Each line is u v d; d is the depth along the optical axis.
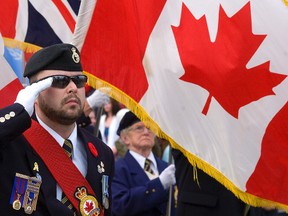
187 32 17.16
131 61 16.67
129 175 21.67
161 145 26.69
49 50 14.11
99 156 14.86
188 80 16.98
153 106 16.72
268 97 17.42
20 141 13.92
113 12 16.56
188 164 18.56
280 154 17.45
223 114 17.12
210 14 17.31
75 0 19.72
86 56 16.42
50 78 13.74
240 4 17.45
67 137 14.42
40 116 14.27
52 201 13.85
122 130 22.31
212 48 17.19
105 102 21.14
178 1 17.20
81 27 16.39
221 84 17.14
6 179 13.55
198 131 16.95
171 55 16.97
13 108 13.35
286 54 17.55
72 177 14.20
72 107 14.03
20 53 22.33
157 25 16.97
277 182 17.44
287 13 17.67
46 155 14.05
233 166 17.11
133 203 20.83
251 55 17.39
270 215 21.42
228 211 18.34
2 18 19.27
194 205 18.47
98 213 14.34
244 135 17.27
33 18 19.47
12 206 13.49
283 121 17.47
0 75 16.30
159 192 20.84
